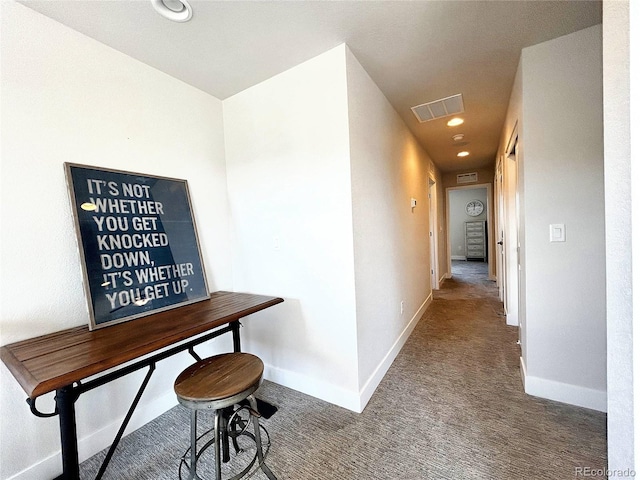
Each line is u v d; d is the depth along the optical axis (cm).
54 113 144
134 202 173
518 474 130
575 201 175
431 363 241
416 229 357
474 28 163
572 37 171
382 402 190
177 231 193
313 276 196
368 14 149
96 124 160
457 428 162
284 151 203
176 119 202
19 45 132
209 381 119
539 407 178
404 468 136
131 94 176
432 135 356
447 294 486
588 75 169
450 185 622
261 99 211
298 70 191
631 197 62
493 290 500
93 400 156
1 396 126
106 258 155
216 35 160
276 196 209
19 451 130
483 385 205
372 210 213
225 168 236
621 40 65
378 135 228
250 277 228
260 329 226
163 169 193
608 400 73
